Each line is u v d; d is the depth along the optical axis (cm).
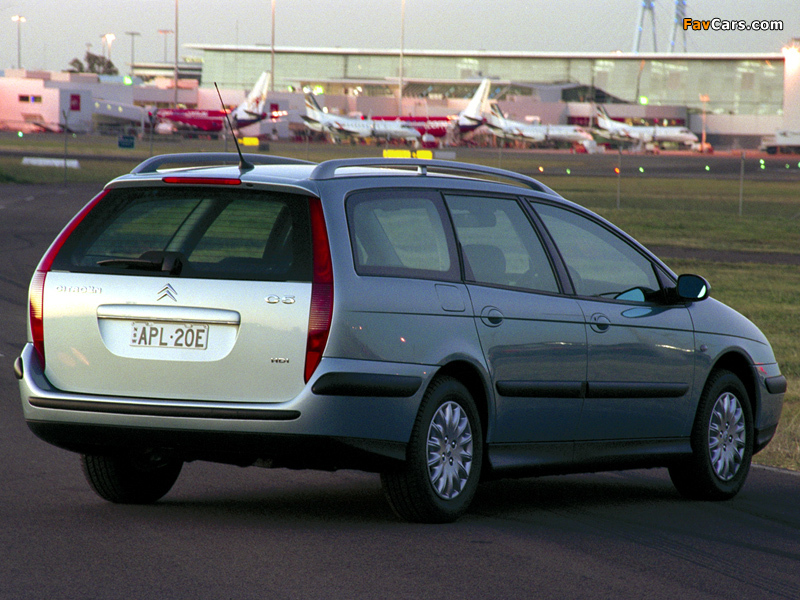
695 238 11144
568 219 2238
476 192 2088
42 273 1909
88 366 1856
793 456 2939
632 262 2323
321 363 1770
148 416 1803
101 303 1853
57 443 1903
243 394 1789
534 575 1627
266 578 1547
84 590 1467
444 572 1617
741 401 2428
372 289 1827
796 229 12450
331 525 1903
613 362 2172
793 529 2089
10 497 2081
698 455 2336
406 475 1873
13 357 3975
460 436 1942
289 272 1803
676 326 2295
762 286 7250
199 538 1777
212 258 1850
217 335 1800
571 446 2141
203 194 1883
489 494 2317
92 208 1947
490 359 1975
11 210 11856
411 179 1994
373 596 1482
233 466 2506
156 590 1475
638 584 1611
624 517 2123
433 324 1894
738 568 1748
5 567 1574
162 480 2080
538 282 2103
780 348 4894
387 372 1819
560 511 2148
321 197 1842
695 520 2134
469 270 1997
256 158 2155
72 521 1886
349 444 1795
